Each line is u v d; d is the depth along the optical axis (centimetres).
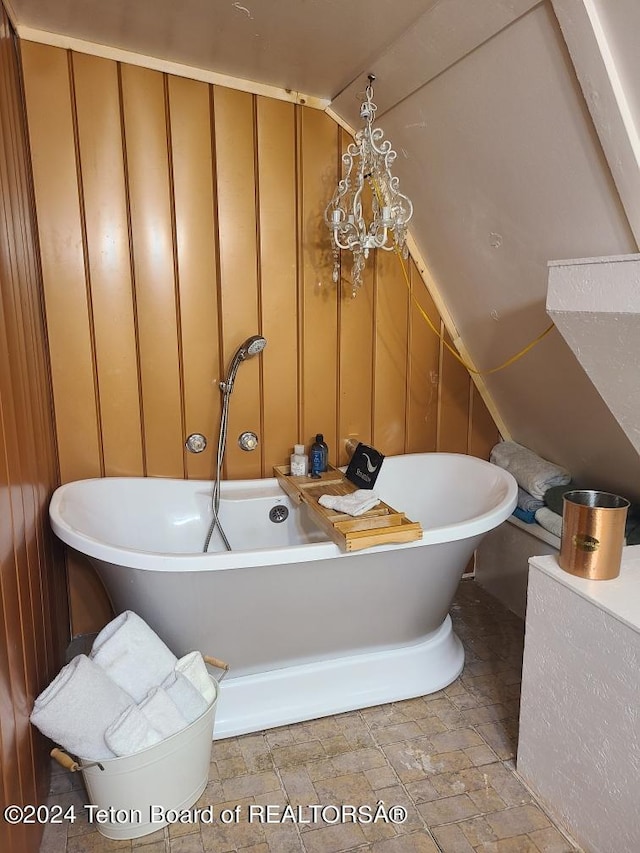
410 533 180
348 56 189
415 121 194
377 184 210
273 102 225
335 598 188
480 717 198
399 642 212
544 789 163
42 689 162
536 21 133
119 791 148
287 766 178
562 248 175
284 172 231
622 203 142
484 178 184
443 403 276
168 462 237
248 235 231
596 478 242
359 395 261
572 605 147
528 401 250
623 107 125
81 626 236
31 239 197
